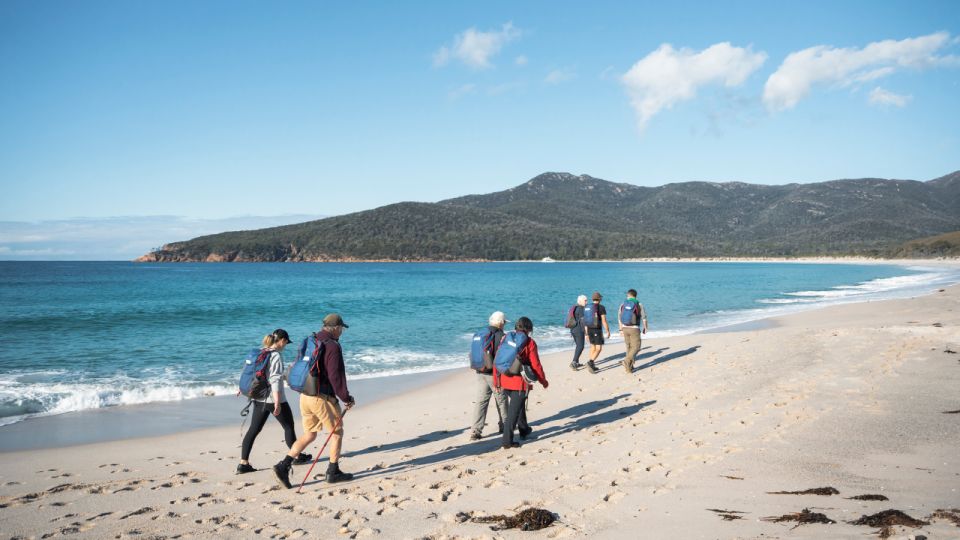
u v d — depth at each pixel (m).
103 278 80.06
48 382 12.71
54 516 5.03
